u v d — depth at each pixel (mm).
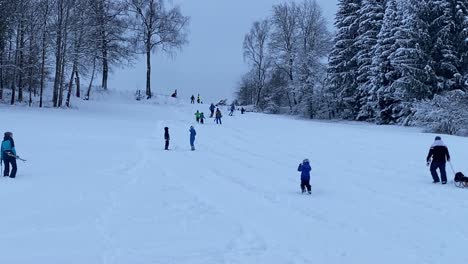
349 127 43062
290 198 14953
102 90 66000
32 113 41062
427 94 48219
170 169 19891
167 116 48594
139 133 33344
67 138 27953
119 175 17750
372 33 60906
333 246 10000
